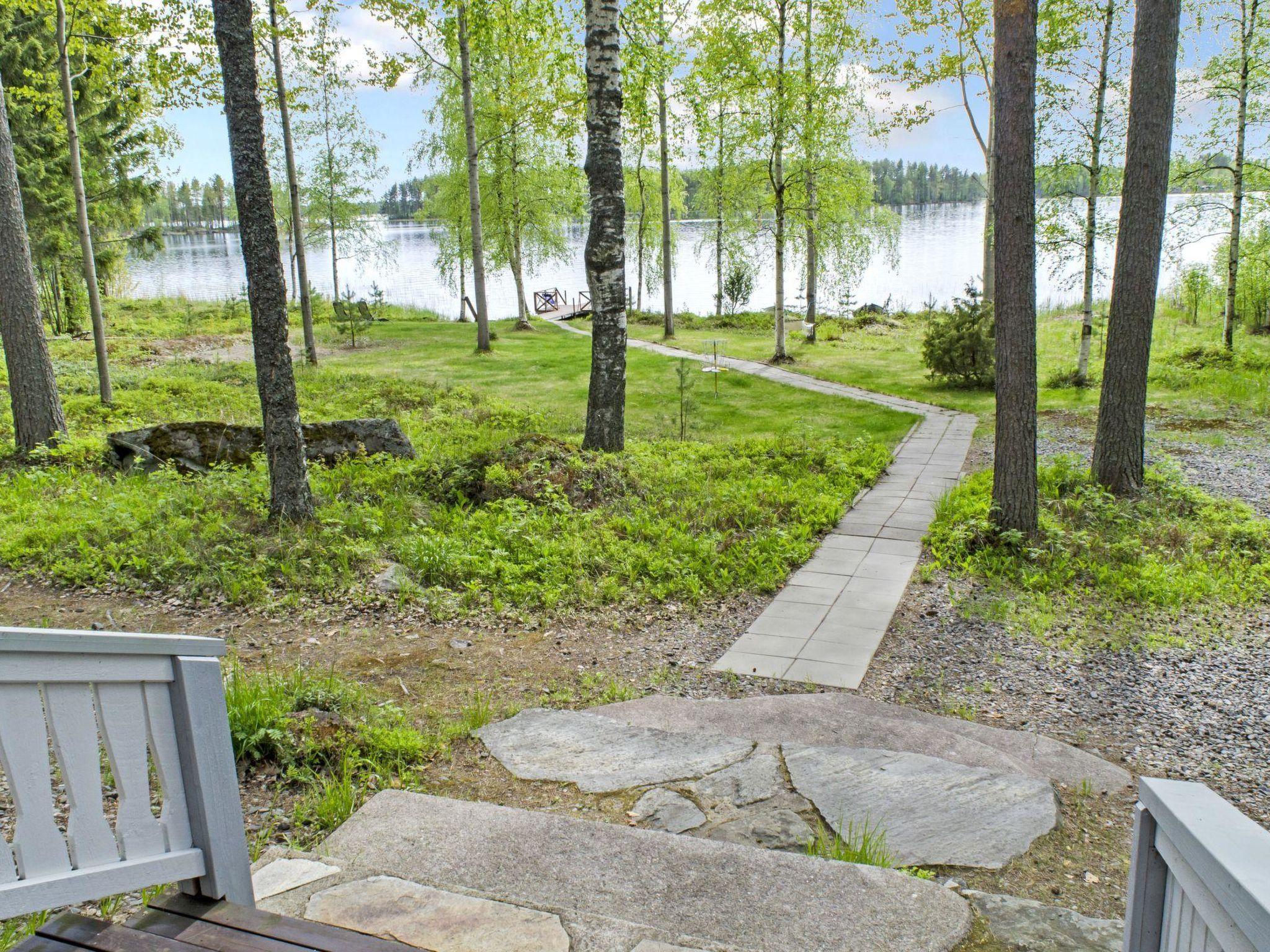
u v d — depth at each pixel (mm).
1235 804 4328
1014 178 8094
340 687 5195
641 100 12258
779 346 22203
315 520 8445
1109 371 10523
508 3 13938
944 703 5574
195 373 18922
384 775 4184
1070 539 8625
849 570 8344
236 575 7191
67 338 24547
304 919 2551
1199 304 26469
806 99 20000
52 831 1881
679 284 54094
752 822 3791
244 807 3814
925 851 3623
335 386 17781
